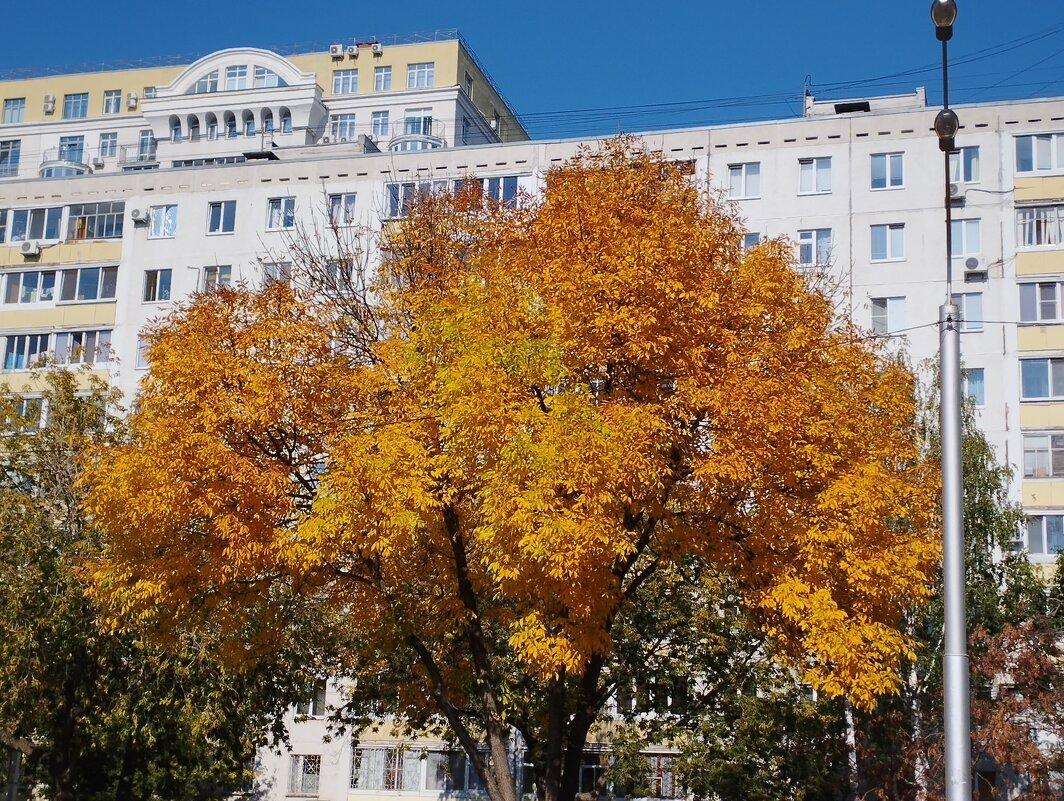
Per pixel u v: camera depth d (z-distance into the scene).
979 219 45.41
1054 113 45.56
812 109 53.94
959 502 14.86
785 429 18.17
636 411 17.84
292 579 21.67
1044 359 43.53
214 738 31.09
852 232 46.28
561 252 19.64
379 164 51.88
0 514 28.16
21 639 26.66
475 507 20.22
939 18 14.91
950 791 14.17
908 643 19.22
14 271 54.00
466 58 74.81
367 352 22.94
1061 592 33.44
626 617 28.25
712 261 19.88
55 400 32.03
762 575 19.22
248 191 52.84
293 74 70.88
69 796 29.72
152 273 52.88
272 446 20.58
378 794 43.22
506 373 18.38
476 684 24.84
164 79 76.88
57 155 75.44
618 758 31.97
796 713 30.12
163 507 18.89
